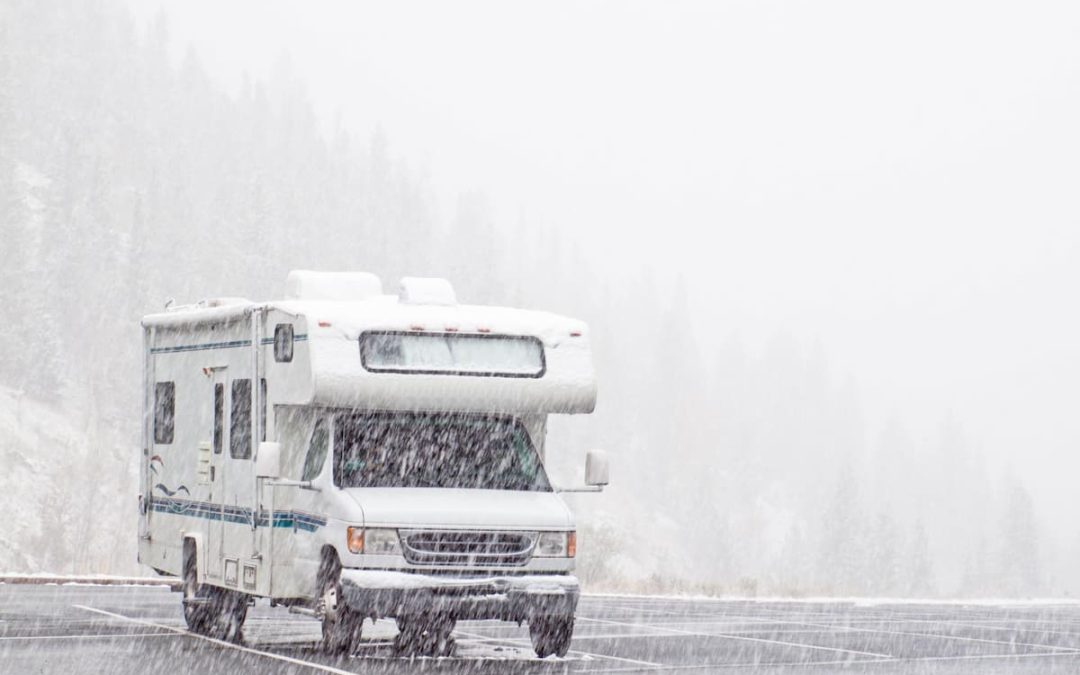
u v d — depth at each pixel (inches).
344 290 1170.0
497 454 1105.4
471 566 1019.9
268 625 1325.0
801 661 1102.4
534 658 1079.6
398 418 1087.6
